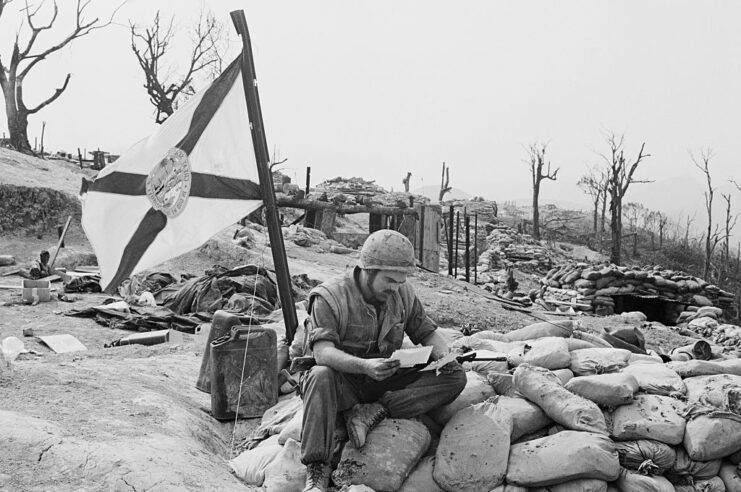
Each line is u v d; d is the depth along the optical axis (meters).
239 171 7.12
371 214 28.05
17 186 23.28
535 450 4.65
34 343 10.84
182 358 8.20
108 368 6.81
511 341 6.98
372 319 4.83
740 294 36.03
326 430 4.45
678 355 7.14
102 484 3.82
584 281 24.75
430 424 5.04
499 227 46.69
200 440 5.16
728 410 4.93
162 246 7.09
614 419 4.97
